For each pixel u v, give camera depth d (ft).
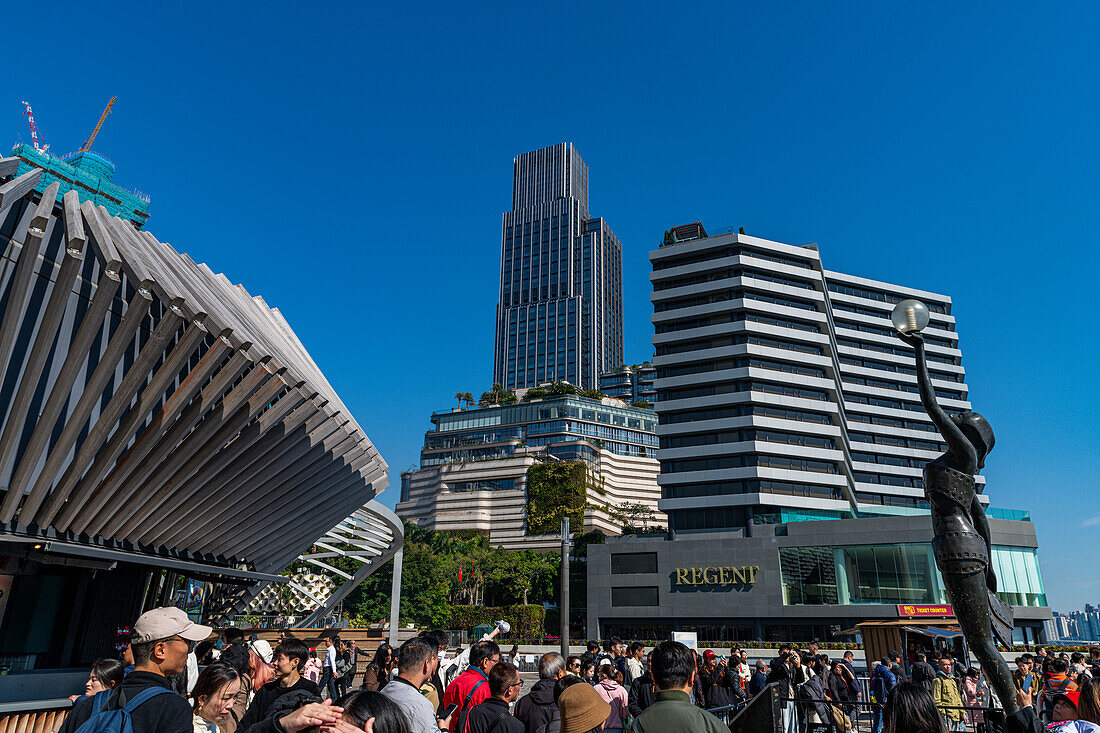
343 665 62.54
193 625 11.38
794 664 44.73
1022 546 194.39
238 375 34.24
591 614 208.23
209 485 38.29
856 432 279.49
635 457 467.52
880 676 42.83
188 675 20.48
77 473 31.14
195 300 32.60
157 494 36.06
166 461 34.50
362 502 56.03
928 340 314.35
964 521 22.49
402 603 261.24
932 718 10.84
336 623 105.91
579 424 476.95
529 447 467.52
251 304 51.06
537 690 19.98
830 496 227.81
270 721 8.45
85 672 34.73
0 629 37.68
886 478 275.59
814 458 228.84
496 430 490.08
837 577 189.98
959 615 21.98
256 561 52.54
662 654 12.03
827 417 240.12
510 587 290.56
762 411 231.71
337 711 8.33
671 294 253.44
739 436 229.25
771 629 191.42
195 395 34.14
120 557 36.81
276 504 45.60
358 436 48.42
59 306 28.68
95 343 34.81
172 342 38.86
